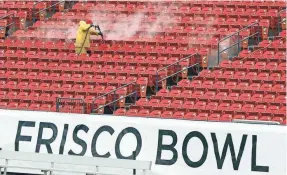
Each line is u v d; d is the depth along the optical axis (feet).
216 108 226.38
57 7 288.71
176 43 258.16
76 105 232.53
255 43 256.32
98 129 201.77
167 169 195.42
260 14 264.31
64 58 262.06
